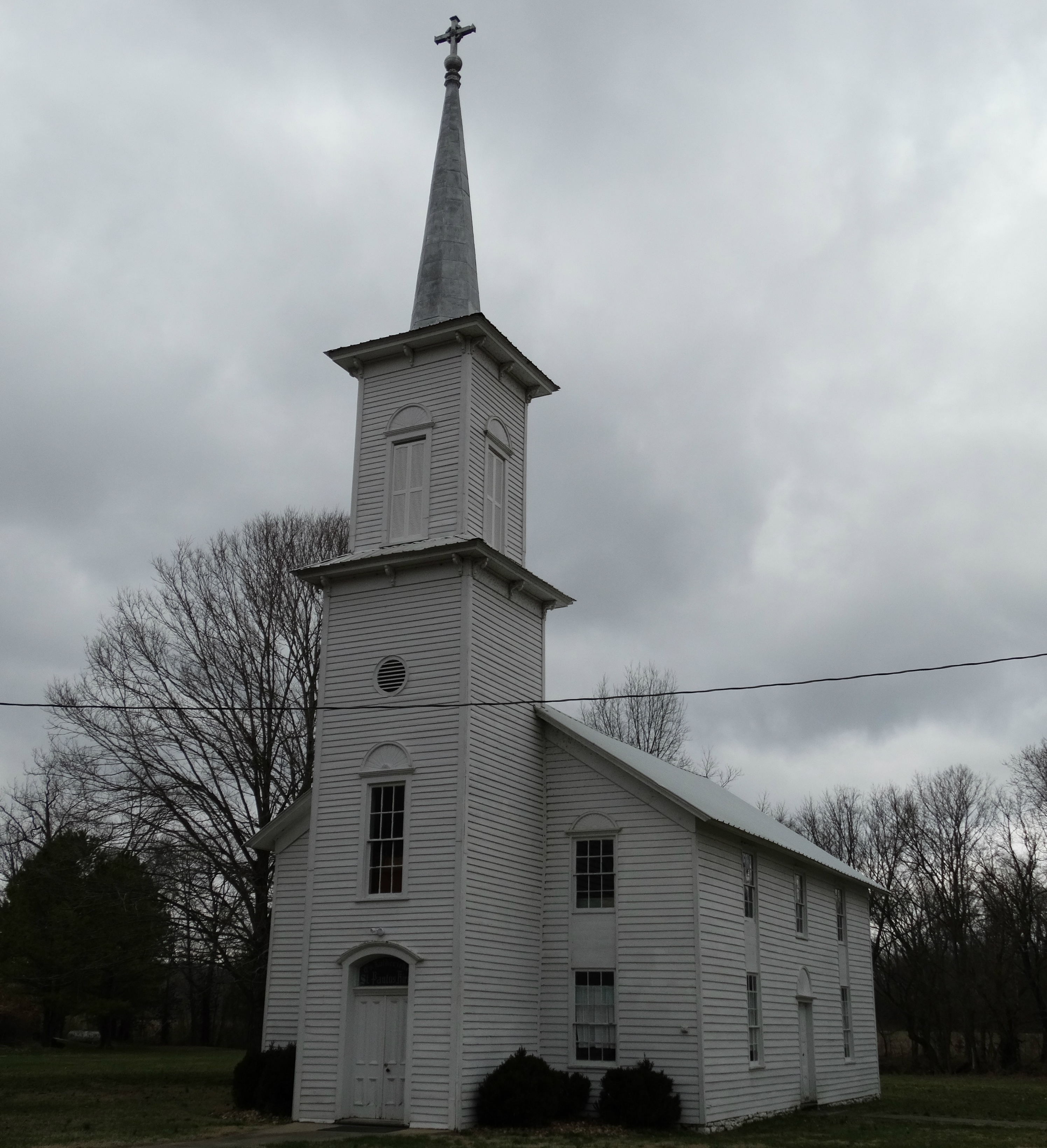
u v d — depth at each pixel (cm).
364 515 2612
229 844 3300
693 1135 2170
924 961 5797
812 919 3197
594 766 2555
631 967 2394
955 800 5962
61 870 3356
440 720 2341
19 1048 5619
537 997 2438
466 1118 2116
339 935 2309
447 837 2255
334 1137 1977
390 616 2472
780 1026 2800
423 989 2186
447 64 3128
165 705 3416
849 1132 2352
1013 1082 4384
